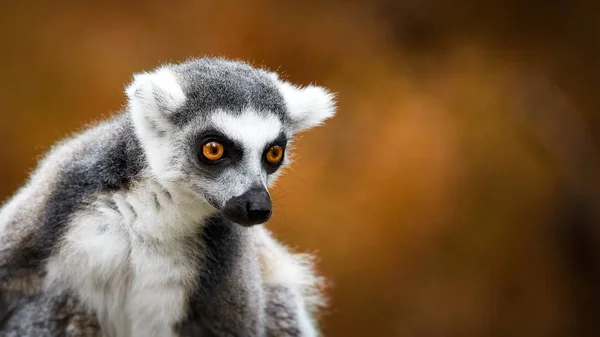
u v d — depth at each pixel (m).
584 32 18.00
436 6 17.89
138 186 7.06
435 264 17.31
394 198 17.16
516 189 17.50
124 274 7.20
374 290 17.12
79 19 17.25
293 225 16.78
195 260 7.29
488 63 18.06
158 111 7.14
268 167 7.34
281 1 17.69
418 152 17.36
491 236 17.41
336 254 16.92
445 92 17.84
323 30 17.78
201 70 7.59
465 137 17.58
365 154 17.25
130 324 7.47
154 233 7.10
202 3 17.50
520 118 17.80
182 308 7.36
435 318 17.33
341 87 17.72
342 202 17.03
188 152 7.13
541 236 17.56
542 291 17.66
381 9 17.94
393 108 17.61
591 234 17.47
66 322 7.28
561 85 18.06
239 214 6.89
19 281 7.20
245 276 7.59
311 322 9.20
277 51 17.69
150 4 17.44
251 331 7.63
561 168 17.62
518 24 18.05
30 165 16.88
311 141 17.09
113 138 7.29
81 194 7.09
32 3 17.09
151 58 17.34
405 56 18.02
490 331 17.39
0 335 7.42
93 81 17.14
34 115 17.00
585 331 17.69
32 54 17.08
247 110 7.18
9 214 7.33
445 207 17.33
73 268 7.10
